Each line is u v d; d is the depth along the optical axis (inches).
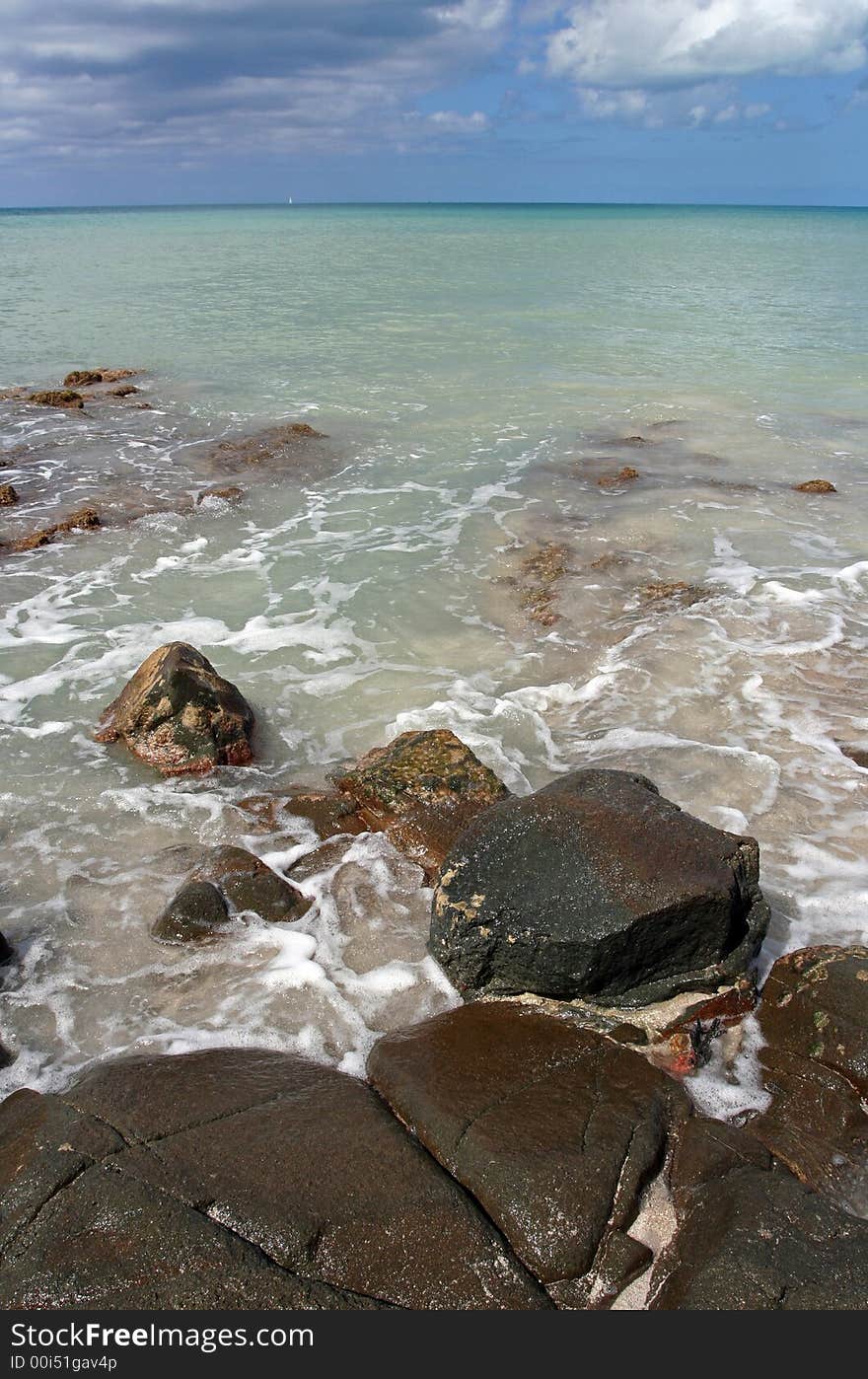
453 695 365.7
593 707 356.2
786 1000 213.5
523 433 722.8
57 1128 168.6
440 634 415.2
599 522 539.2
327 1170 162.1
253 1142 166.7
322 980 228.8
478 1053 194.1
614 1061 194.9
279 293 1531.7
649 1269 157.1
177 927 242.7
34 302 1393.9
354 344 1084.5
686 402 816.3
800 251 2551.7
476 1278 150.4
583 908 212.1
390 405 806.5
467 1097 181.0
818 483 588.7
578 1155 168.6
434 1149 171.8
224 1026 215.3
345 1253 150.7
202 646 402.6
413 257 2297.0
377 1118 175.5
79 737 338.3
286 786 312.3
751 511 554.9
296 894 257.8
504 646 405.1
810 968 215.9
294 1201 156.0
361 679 379.6
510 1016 209.2
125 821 292.5
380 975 231.8
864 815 291.6
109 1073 185.0
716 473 625.0
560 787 252.1
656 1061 201.0
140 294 1502.2
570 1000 215.6
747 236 3425.2
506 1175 163.6
